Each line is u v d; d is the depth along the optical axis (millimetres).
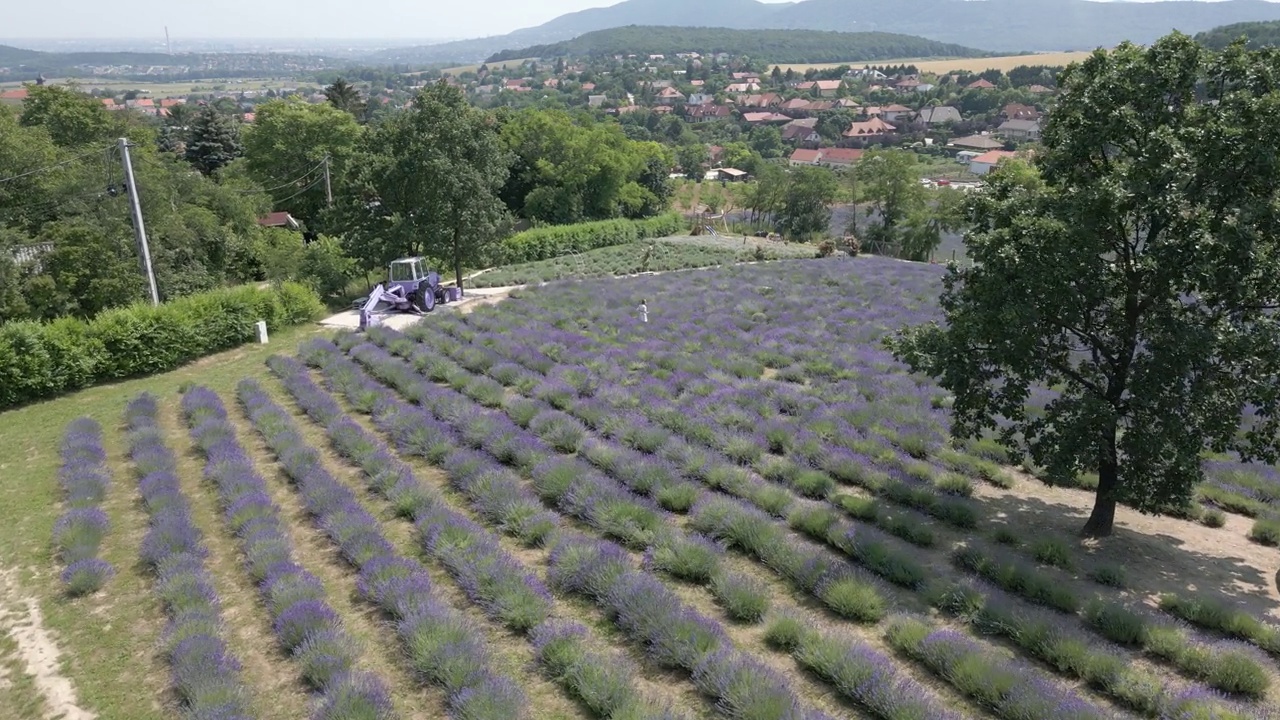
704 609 13664
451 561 14883
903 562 14570
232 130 89625
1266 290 13977
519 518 16625
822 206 88750
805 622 12875
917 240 70438
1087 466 14781
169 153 59438
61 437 22828
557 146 82000
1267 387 14227
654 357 28266
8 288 34656
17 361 26250
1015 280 14320
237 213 52406
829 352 28797
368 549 15508
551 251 66562
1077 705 10484
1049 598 13719
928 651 11984
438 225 41031
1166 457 14250
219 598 14609
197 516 18062
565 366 26953
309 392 25562
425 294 37969
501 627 13305
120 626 14031
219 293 33844
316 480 18719
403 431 21812
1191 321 14398
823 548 15812
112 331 28953
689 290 40625
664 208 98125
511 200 84000
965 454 20328
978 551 15102
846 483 19094
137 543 17016
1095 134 14906
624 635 12977
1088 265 14359
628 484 18453
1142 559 15391
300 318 37656
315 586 14227
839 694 11430
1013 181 16016
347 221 43000
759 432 21297
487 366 28047
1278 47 14188
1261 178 13477
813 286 41688
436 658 11945
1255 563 15445
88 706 11984
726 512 16312
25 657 13227
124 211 39594
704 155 140375
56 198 42094
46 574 15891
